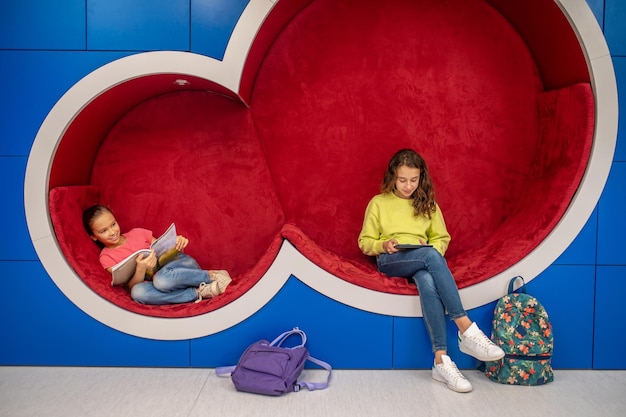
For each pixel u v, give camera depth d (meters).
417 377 2.28
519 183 2.75
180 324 2.35
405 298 2.31
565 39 2.37
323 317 2.33
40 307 2.39
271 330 2.34
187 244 2.80
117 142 2.76
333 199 2.79
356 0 2.70
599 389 2.18
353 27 2.71
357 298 2.31
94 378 2.27
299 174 2.78
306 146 2.77
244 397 2.10
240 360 2.18
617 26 2.30
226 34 2.33
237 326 2.34
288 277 2.32
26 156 2.36
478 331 2.19
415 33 2.71
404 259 2.34
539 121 2.70
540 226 2.38
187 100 2.75
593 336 2.37
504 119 2.73
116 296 2.37
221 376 2.29
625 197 2.34
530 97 2.71
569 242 2.34
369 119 2.76
